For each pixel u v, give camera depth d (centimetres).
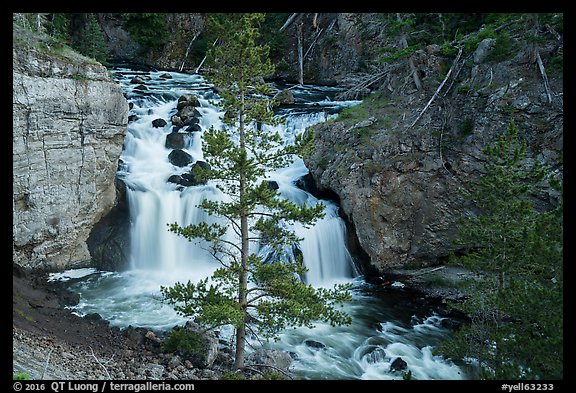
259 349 1416
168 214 2130
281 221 2094
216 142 1198
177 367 1312
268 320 1221
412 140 2238
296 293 1230
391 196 2206
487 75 2234
